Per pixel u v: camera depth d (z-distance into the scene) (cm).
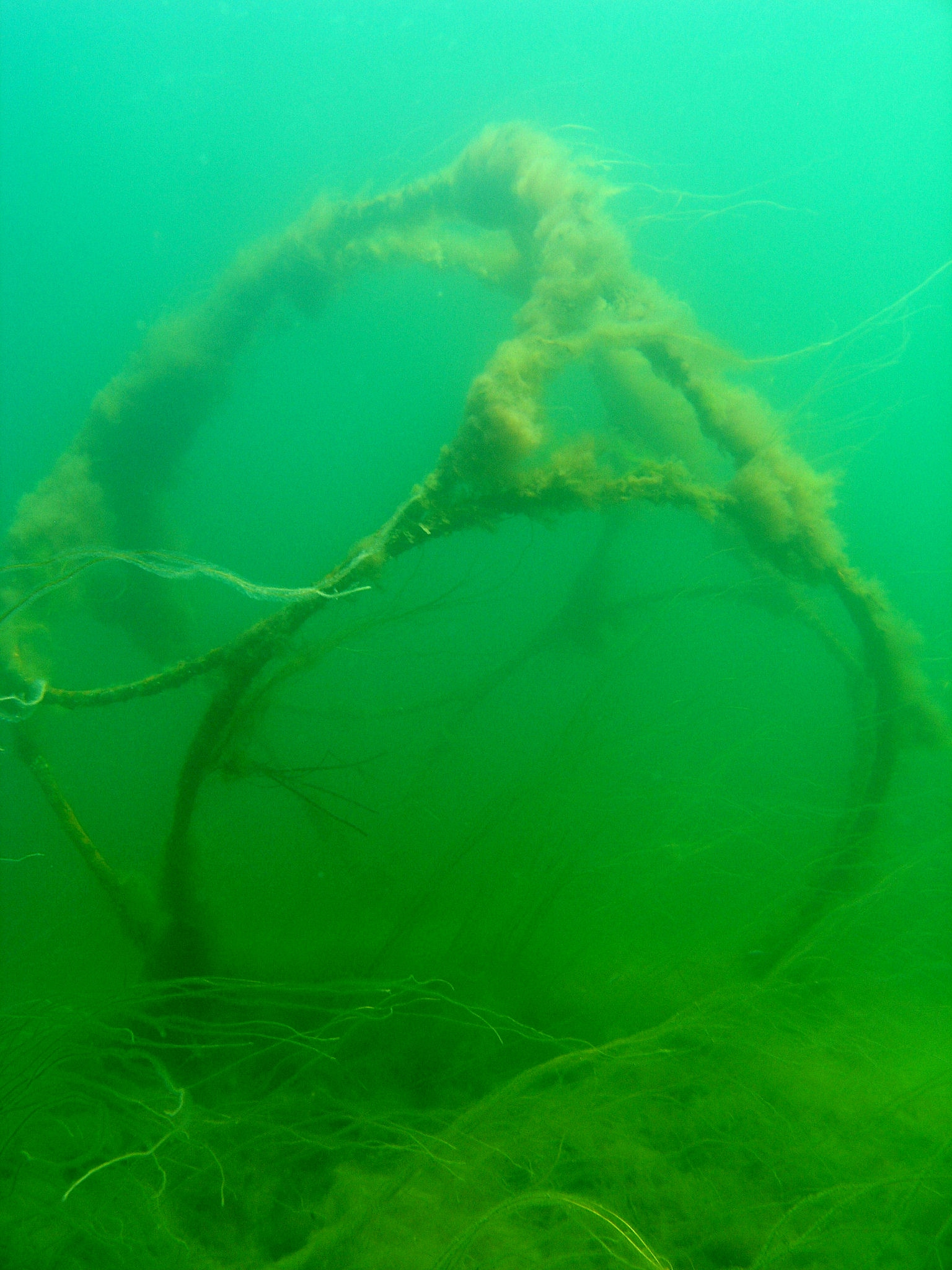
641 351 437
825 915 373
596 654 662
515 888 382
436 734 556
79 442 619
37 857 569
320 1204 217
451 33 1819
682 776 472
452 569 497
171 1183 218
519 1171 226
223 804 468
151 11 2092
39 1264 187
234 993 303
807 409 438
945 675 454
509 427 333
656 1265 171
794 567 417
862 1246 195
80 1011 245
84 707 343
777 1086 262
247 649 319
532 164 473
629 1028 309
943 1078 257
